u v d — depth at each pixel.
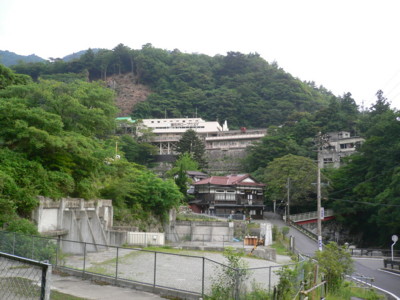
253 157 84.75
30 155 24.19
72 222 23.67
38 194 22.19
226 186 65.62
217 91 167.25
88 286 12.64
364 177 61.38
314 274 15.38
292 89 165.00
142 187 39.06
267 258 28.36
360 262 40.12
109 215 31.22
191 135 94.62
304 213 65.50
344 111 107.62
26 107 23.92
